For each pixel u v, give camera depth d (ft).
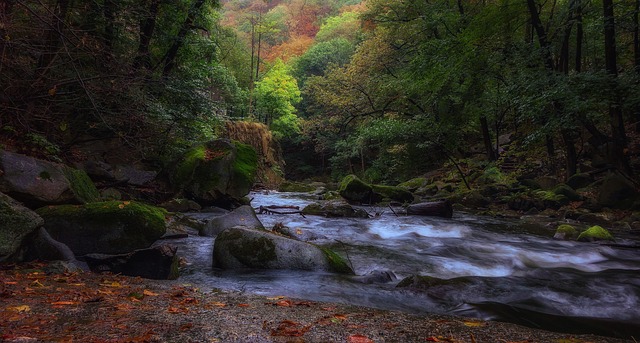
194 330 8.46
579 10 43.83
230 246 17.48
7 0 19.61
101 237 17.31
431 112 67.10
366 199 53.16
